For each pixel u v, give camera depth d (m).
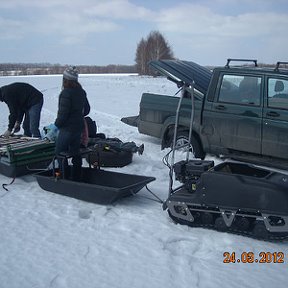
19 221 4.85
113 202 5.39
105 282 3.57
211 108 7.30
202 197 4.52
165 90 27.27
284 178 4.48
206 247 4.20
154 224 4.74
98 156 6.36
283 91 6.55
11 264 3.87
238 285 3.52
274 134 6.61
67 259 3.96
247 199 4.30
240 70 7.01
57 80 45.50
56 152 5.74
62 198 5.60
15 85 7.72
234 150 7.20
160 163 7.45
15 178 6.50
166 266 3.82
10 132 7.64
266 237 4.27
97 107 18.20
